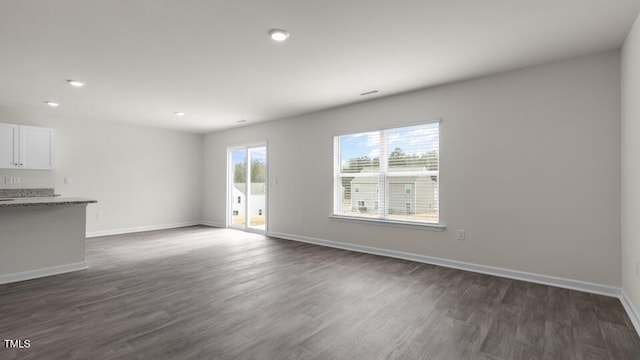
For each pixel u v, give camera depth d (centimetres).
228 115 583
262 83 397
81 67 340
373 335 224
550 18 242
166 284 333
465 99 387
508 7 227
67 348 204
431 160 421
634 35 246
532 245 343
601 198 306
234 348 205
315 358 194
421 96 425
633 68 250
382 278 354
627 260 272
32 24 247
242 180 711
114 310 265
